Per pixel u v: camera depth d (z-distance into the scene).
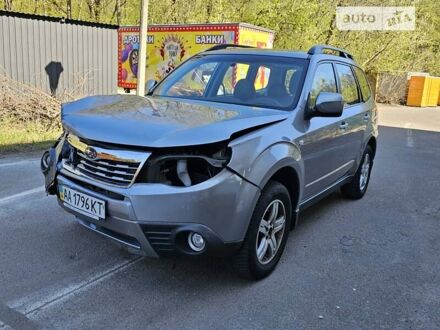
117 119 3.34
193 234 3.16
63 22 11.38
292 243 4.64
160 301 3.36
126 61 16.42
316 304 3.46
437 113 25.06
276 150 3.55
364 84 6.28
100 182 3.23
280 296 3.54
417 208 6.12
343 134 5.08
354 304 3.49
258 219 3.47
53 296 3.33
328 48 5.12
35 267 3.73
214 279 3.72
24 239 4.23
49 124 9.40
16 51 10.65
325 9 23.23
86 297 3.35
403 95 30.72
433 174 8.44
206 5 19.34
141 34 10.42
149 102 3.96
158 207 3.02
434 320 3.34
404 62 30.73
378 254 4.48
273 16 19.42
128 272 3.75
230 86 4.54
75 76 11.86
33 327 2.96
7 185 5.76
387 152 10.71
